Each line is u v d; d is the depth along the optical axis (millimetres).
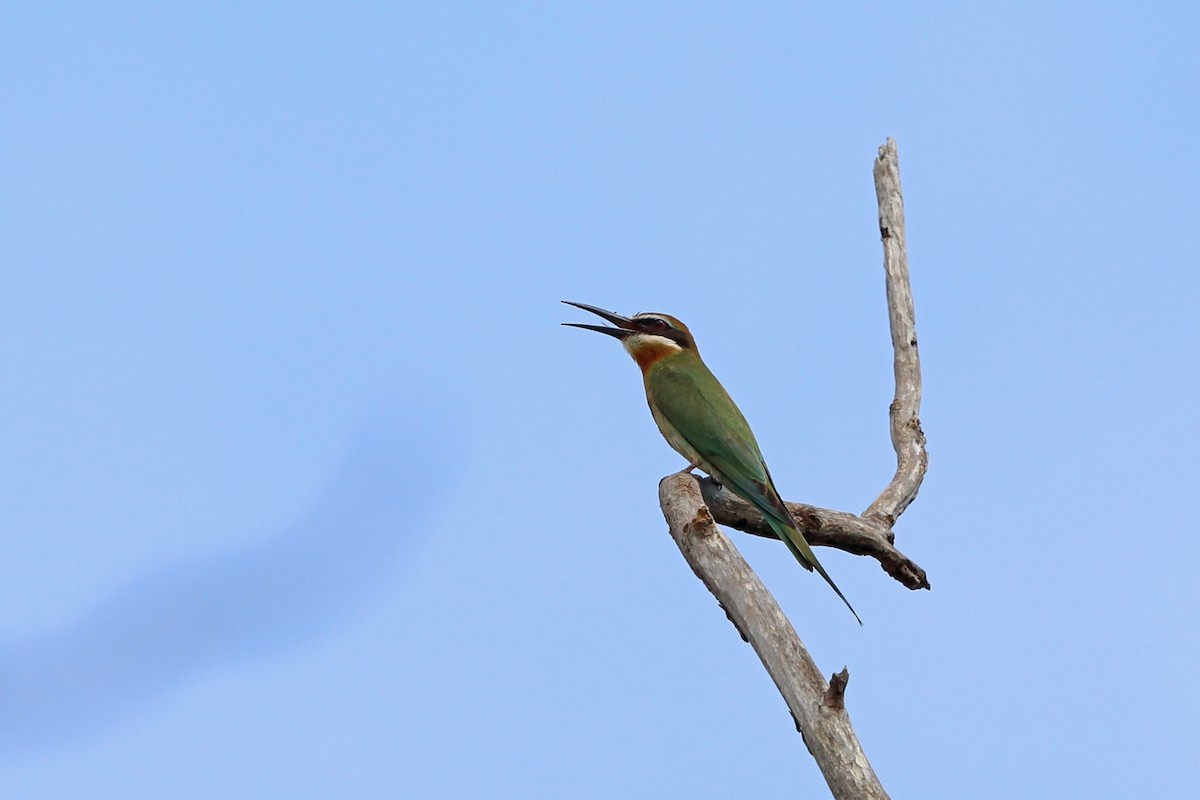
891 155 15336
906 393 14469
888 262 14922
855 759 8547
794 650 9406
